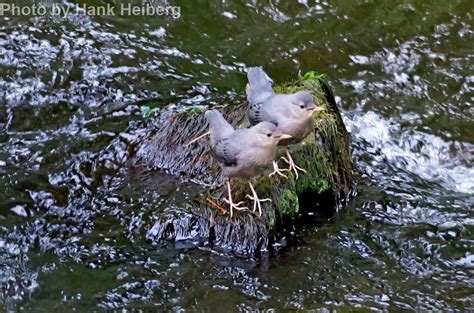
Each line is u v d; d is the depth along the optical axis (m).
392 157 12.00
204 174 10.64
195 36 14.01
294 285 9.30
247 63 13.53
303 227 10.20
